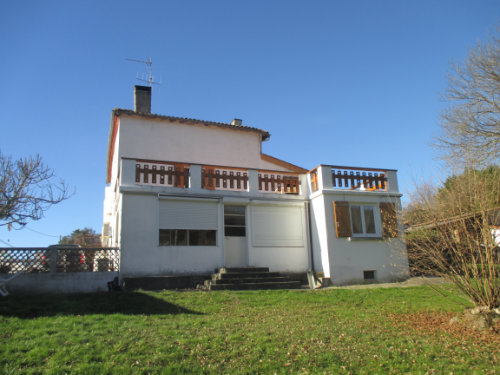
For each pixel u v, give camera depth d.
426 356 6.91
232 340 7.16
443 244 9.41
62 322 7.85
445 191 9.38
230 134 19.34
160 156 17.48
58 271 11.50
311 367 6.34
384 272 14.80
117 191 14.37
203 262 13.48
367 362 6.61
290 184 15.81
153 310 9.24
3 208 13.32
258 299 10.72
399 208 15.73
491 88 17.33
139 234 12.74
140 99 19.30
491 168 9.37
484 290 8.48
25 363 5.92
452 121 18.22
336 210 14.64
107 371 5.76
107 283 11.95
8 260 11.05
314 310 9.81
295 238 15.12
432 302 10.70
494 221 8.41
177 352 6.50
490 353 7.05
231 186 15.06
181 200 13.61
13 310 8.72
